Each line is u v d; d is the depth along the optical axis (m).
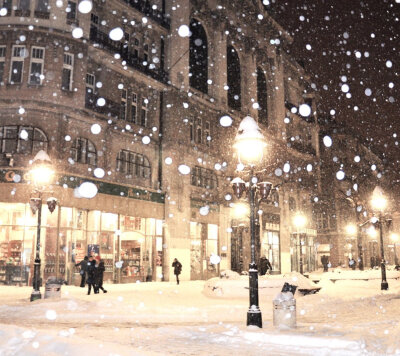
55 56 22.16
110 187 23.91
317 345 6.90
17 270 20.67
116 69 25.66
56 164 21.33
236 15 37.88
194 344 7.12
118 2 26.02
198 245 29.80
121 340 7.47
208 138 32.06
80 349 5.43
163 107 28.92
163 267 27.06
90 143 23.69
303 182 44.53
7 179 20.27
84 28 23.50
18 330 6.33
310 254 45.41
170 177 27.88
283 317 8.55
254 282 8.91
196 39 33.03
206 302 14.25
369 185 57.25
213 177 32.12
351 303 13.89
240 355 6.27
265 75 41.91
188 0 31.69
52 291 13.94
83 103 22.95
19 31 21.89
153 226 26.98
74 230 22.25
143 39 28.33
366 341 6.93
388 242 59.00
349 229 40.56
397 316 10.62
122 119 25.72
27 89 21.38
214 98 33.16
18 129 21.05
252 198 9.55
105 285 22.12
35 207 14.35
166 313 11.61
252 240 9.22
